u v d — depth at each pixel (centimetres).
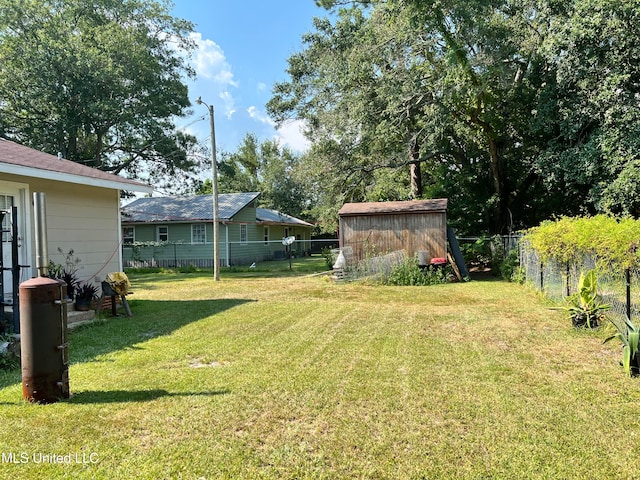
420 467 225
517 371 376
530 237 788
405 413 291
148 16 2069
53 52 1688
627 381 348
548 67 1249
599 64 1041
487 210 1589
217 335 530
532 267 903
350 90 1395
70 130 1775
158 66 2002
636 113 992
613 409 294
